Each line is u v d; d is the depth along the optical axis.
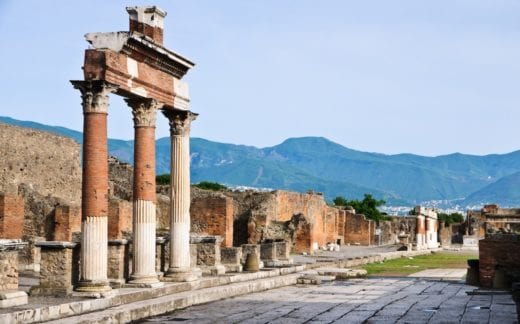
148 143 32.59
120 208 54.38
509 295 36.44
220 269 40.59
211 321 27.05
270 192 75.62
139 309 27.47
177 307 30.66
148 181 32.50
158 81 33.59
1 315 21.81
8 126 54.91
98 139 28.69
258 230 72.75
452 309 30.91
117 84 29.61
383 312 29.89
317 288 41.25
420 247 103.81
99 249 28.55
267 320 27.41
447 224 161.12
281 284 42.44
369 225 108.94
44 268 28.30
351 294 37.56
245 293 37.50
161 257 36.84
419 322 27.05
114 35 30.48
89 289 28.11
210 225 61.09
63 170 61.59
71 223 52.62
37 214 53.41
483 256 40.88
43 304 25.08
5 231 46.56
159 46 32.72
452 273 55.19
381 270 58.97
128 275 33.28
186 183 35.81
